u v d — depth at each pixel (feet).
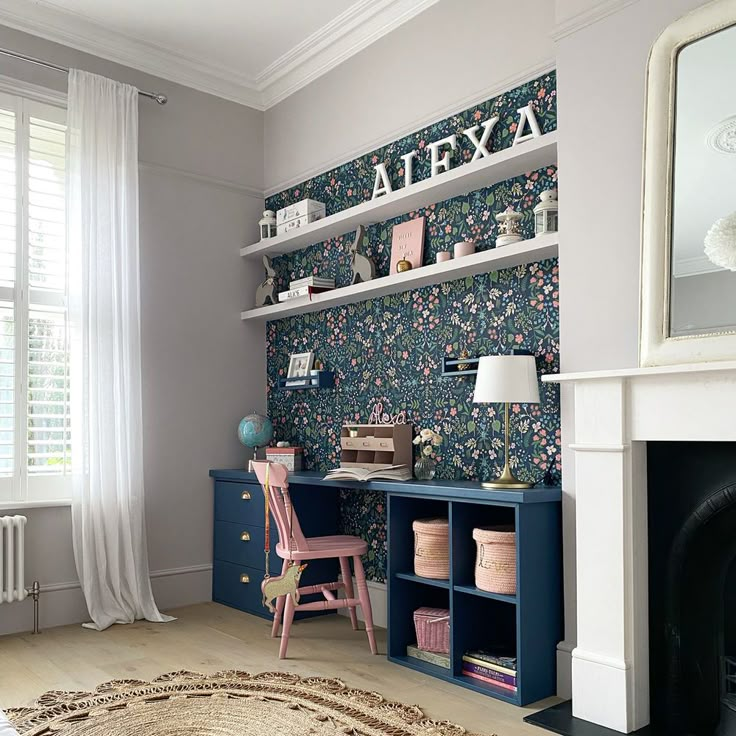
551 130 10.12
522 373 9.46
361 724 8.04
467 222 11.39
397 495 10.60
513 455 10.50
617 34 8.77
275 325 15.42
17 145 12.51
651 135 8.08
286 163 15.02
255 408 15.34
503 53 10.75
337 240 13.93
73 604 12.51
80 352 12.36
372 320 13.04
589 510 8.38
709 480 7.73
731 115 7.51
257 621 12.67
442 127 11.77
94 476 12.33
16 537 11.78
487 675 9.34
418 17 12.18
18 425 12.30
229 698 8.84
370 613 10.82
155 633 11.87
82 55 13.23
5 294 12.31
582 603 8.40
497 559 9.14
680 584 8.00
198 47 13.80
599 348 8.79
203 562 14.28
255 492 13.26
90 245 12.52
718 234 7.48
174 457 14.03
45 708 8.56
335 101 13.82
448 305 11.65
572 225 9.16
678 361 7.61
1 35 12.34
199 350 14.53
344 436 12.95
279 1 12.30
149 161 13.97
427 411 11.93
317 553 10.69
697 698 7.87
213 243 14.89
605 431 8.24
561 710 8.56
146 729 7.93
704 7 7.77
